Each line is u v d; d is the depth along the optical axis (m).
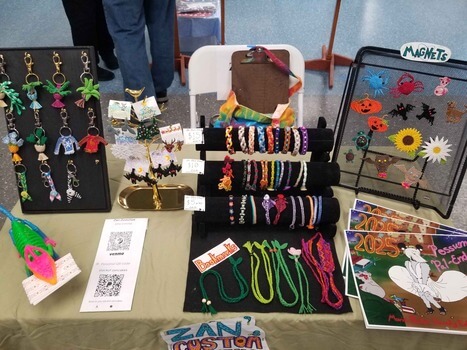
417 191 1.36
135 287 1.05
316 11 4.27
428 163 1.34
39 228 1.19
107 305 1.00
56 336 1.03
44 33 3.71
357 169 1.43
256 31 3.86
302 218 1.17
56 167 1.23
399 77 1.26
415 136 1.29
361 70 1.30
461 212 2.03
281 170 1.25
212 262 1.12
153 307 1.00
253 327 1.01
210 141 1.25
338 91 3.06
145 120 1.20
